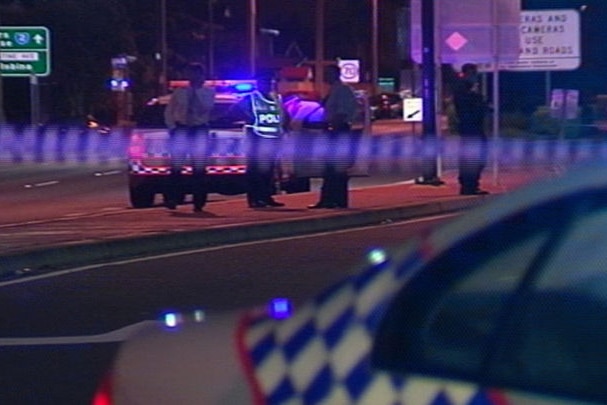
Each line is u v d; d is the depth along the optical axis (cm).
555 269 937
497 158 6481
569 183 964
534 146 7375
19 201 6481
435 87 6281
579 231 938
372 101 15475
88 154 11000
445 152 6406
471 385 923
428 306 983
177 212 5094
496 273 964
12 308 3067
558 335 916
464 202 5388
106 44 16062
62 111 15538
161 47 15812
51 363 2481
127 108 15888
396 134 10738
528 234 961
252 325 1155
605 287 916
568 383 894
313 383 1018
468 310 962
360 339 1005
